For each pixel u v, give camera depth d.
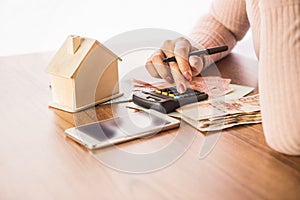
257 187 0.54
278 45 0.61
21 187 0.55
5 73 1.03
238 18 1.16
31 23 1.66
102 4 1.74
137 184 0.55
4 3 1.60
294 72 0.60
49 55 1.19
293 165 0.59
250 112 0.76
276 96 0.61
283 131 0.60
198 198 0.52
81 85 0.79
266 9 0.63
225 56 1.18
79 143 0.67
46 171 0.59
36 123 0.75
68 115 0.79
